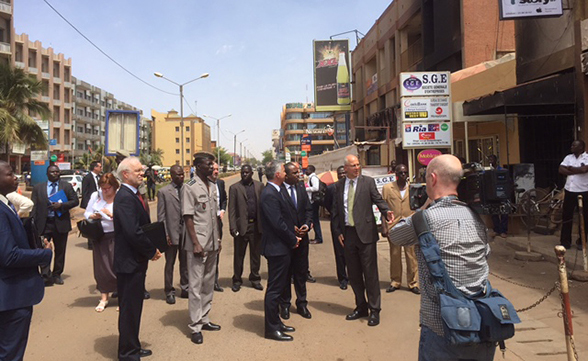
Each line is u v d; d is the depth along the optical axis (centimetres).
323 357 396
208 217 455
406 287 628
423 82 1077
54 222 668
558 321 463
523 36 1053
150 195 2162
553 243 777
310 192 992
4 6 3878
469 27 1599
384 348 414
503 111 1042
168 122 10069
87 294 623
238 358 395
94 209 531
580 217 608
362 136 3130
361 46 3117
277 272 443
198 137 10388
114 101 8775
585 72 813
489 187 236
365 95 3009
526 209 867
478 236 228
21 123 2236
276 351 410
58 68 6134
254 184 651
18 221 297
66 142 6319
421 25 2053
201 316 444
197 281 441
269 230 448
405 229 242
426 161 1080
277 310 446
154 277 730
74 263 836
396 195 611
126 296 379
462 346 214
